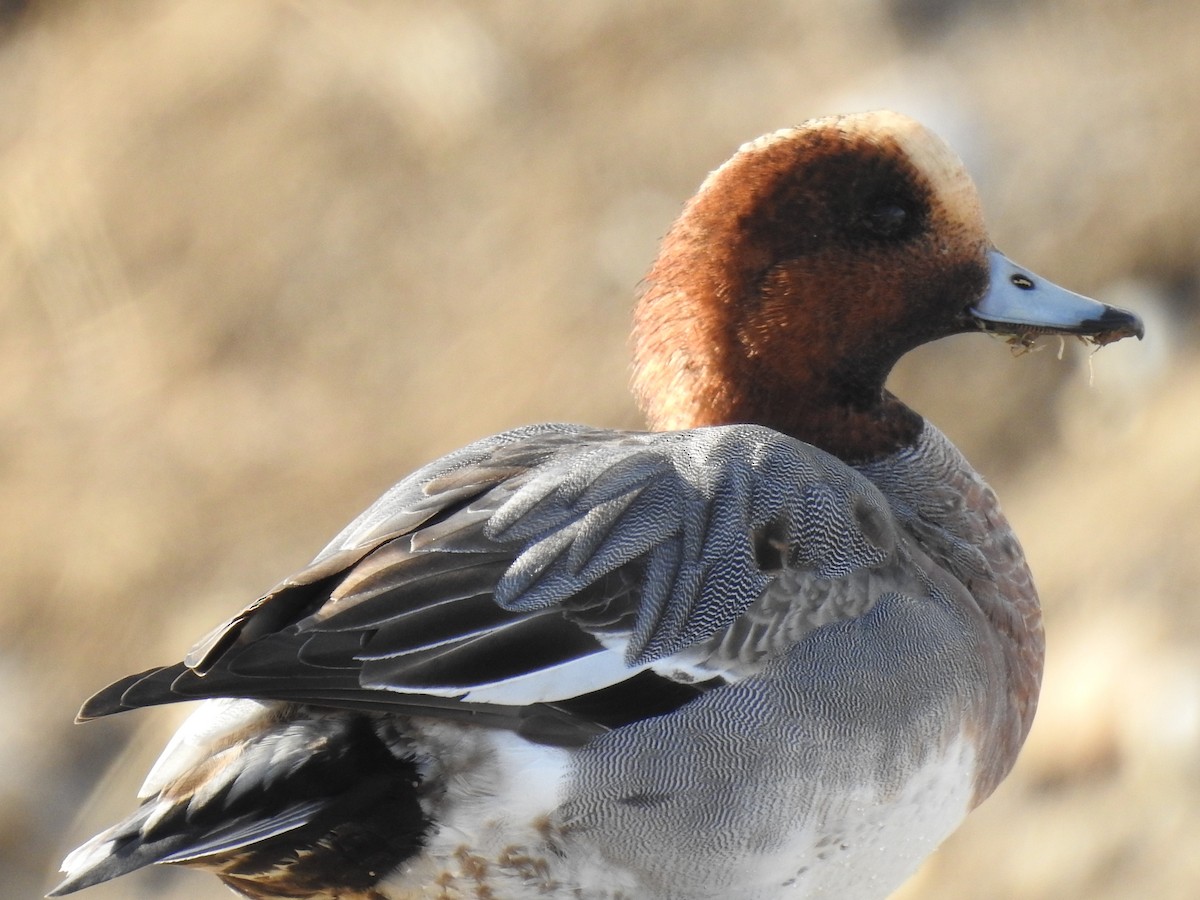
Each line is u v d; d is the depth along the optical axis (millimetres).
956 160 6801
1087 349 13602
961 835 11031
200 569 14828
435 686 5379
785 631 5824
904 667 5938
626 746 5594
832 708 5785
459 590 5492
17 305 17062
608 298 15430
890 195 6695
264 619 5438
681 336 6820
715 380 6777
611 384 14766
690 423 6832
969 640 6207
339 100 17703
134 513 15133
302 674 5277
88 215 17391
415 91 17484
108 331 16578
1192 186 14047
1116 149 14578
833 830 5848
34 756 13844
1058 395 13656
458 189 16797
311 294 16469
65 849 13164
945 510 6797
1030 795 11086
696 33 17359
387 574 5488
